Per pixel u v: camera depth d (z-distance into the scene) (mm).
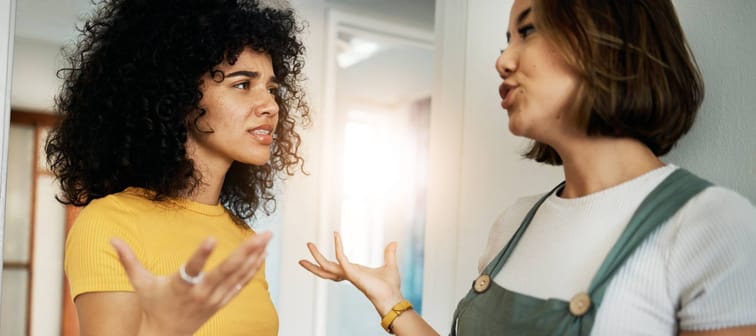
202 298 641
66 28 3771
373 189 5059
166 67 1078
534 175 1572
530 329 827
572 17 818
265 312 1141
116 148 1108
